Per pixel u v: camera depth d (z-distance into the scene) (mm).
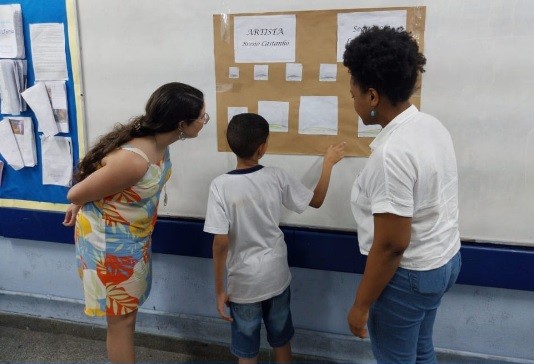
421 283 1063
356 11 1463
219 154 1715
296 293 1824
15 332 2211
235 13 1572
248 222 1434
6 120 1908
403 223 962
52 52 1801
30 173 1954
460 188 1517
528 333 1622
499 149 1461
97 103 1814
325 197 1642
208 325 1963
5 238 2135
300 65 1550
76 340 2146
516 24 1366
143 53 1712
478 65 1419
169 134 1349
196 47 1646
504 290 1601
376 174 981
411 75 974
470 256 1534
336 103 1546
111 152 1345
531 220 1483
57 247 2076
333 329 1827
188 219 1820
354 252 1647
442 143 1062
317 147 1601
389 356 1178
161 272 1971
